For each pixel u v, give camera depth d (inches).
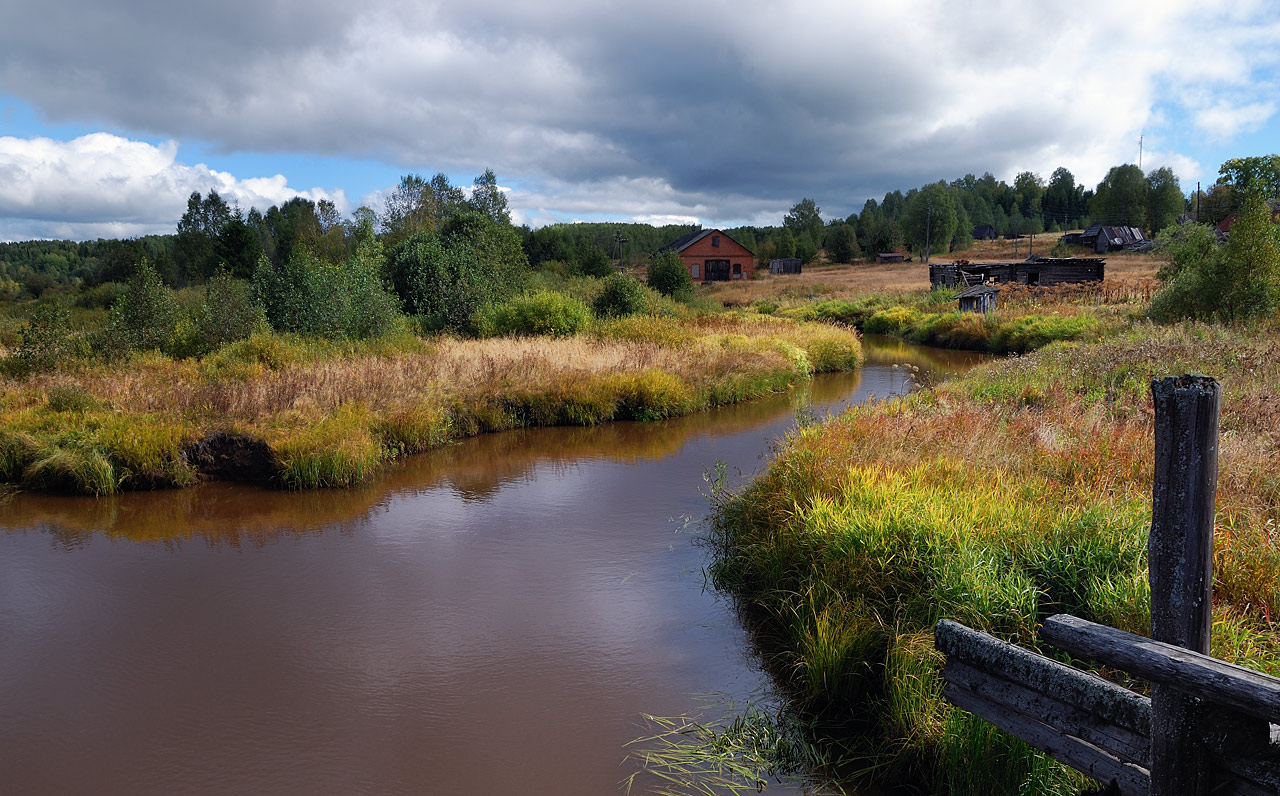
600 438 532.1
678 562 302.0
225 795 172.2
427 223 1977.1
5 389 512.1
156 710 206.7
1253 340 604.7
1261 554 193.8
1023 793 148.9
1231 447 289.1
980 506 237.6
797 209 5753.0
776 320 1154.0
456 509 375.6
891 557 219.0
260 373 561.9
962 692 141.4
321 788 173.8
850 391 734.5
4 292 2348.7
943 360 999.6
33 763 184.5
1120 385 470.0
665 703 205.6
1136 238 3627.0
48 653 237.9
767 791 169.2
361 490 410.0
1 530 350.3
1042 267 1686.8
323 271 775.7
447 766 180.7
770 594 249.0
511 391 579.8
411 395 528.4
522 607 265.0
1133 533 204.2
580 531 340.2
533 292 1063.0
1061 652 179.0
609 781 173.9
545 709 203.9
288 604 270.4
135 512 375.6
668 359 704.4
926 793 166.7
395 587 283.6
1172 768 98.0
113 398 487.2
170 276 2303.2
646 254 4881.9
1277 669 152.2
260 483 422.6
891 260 4185.5
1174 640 97.8
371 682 218.8
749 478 410.0
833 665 196.1
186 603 272.4
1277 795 88.9
